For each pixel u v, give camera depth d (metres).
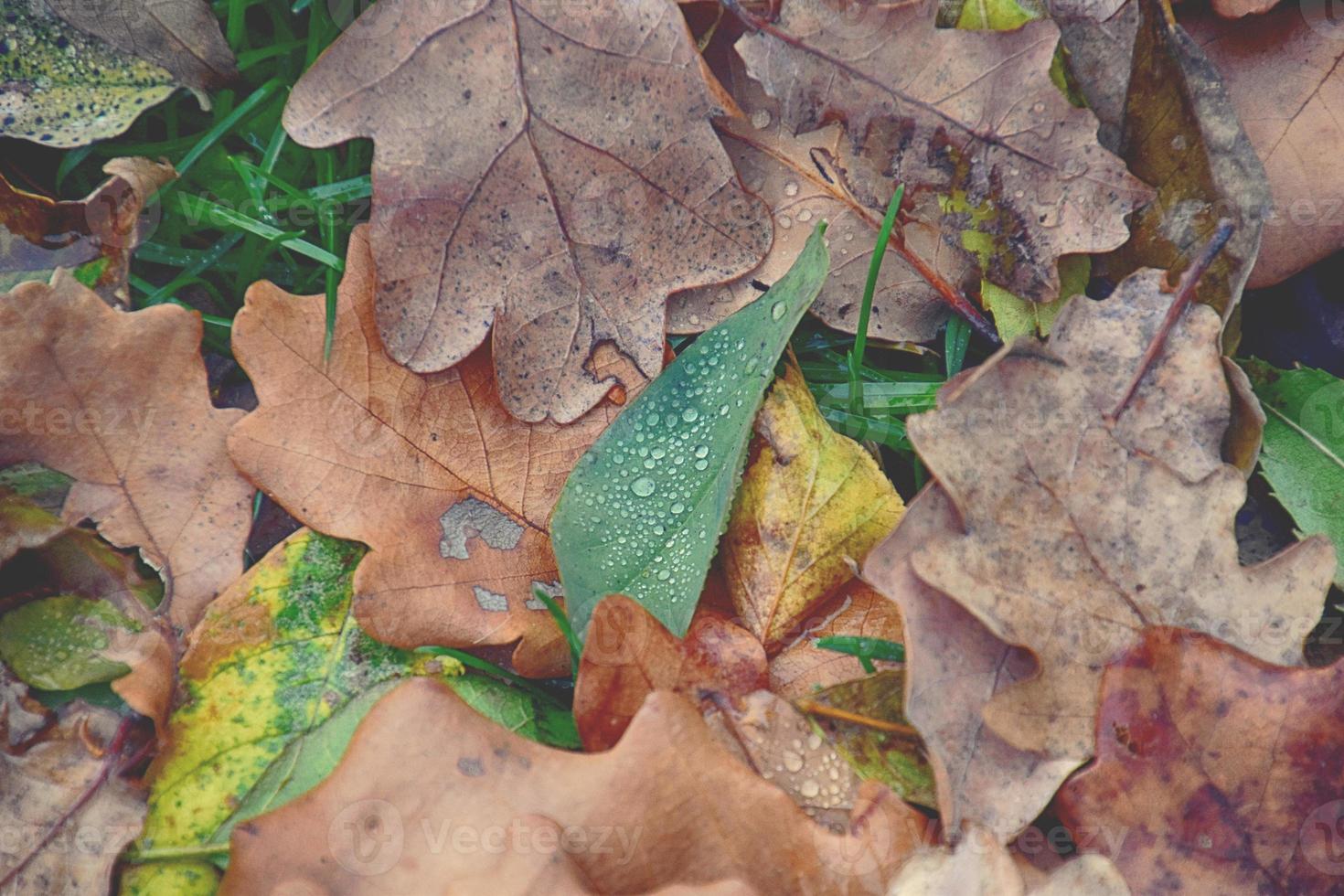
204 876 0.59
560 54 0.60
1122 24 0.61
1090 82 0.61
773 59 0.61
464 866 0.57
